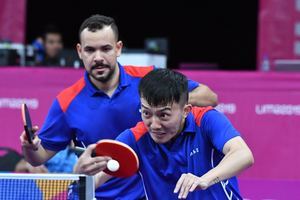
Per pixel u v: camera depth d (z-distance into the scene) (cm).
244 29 2609
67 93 781
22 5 1655
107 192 750
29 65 1548
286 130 1246
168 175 633
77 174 556
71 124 772
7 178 556
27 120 605
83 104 773
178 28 2683
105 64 744
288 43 1545
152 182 639
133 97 775
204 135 632
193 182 548
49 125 774
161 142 606
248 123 1256
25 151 729
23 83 1299
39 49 1638
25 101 1295
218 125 620
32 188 556
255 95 1255
